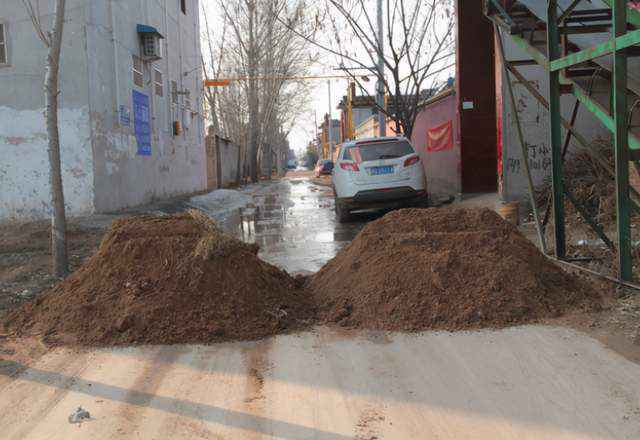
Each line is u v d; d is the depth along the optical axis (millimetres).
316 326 5055
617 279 5426
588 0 7062
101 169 12352
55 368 4164
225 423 3295
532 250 5637
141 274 5184
